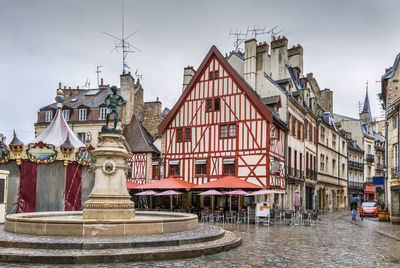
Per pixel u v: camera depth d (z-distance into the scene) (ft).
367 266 26.81
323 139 120.16
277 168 78.43
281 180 84.12
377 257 30.68
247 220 66.18
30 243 26.96
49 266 23.81
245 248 33.14
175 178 79.00
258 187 67.21
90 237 29.86
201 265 25.11
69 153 58.59
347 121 163.43
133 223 31.81
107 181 36.04
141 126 95.50
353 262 28.14
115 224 31.09
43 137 63.93
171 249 27.45
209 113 84.38
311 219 61.41
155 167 89.92
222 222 65.16
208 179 82.33
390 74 73.67
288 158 88.99
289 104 90.17
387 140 73.97
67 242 27.12
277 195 81.61
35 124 100.27
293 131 92.63
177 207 80.84
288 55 109.70
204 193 67.56
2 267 23.41
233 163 79.82
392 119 68.95
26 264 24.23
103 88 105.60
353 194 151.33
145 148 88.99
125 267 23.86
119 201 35.42
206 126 84.28
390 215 70.44
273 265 26.05
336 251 33.27
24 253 25.21
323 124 119.96
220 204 80.79
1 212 49.34
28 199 57.21
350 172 149.89
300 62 108.88
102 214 34.47
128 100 98.22
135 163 89.30
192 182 83.97
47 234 30.53
